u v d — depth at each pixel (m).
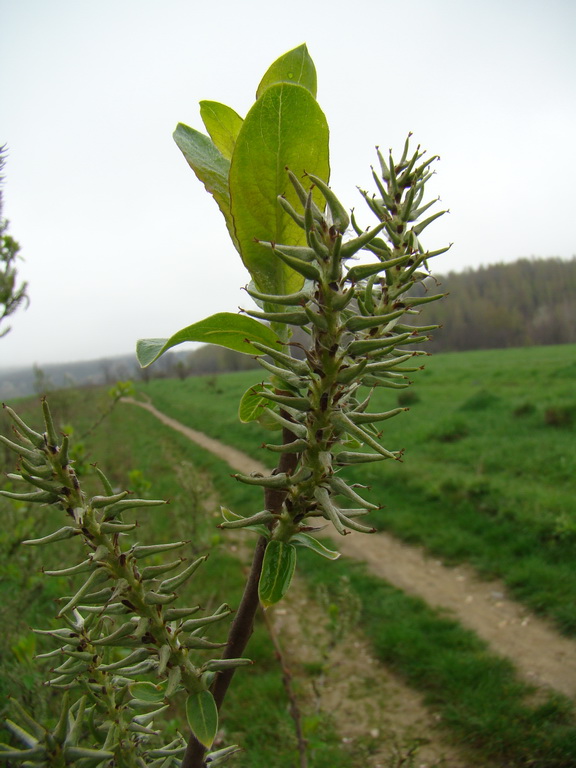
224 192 1.22
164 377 70.81
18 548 3.64
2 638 2.56
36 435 0.83
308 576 8.12
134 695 1.11
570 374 23.47
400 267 0.98
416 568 8.12
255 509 10.81
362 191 1.02
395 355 0.96
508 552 7.99
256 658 5.84
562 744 4.38
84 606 0.99
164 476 12.91
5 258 3.23
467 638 6.10
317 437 0.84
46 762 0.87
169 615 0.88
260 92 1.14
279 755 4.09
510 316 64.31
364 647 6.20
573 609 6.43
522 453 12.10
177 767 1.13
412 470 11.82
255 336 1.06
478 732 4.61
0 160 1.64
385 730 4.75
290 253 0.79
